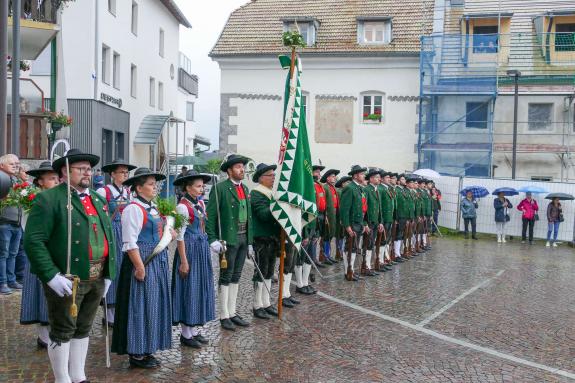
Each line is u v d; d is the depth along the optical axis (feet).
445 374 22.08
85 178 18.39
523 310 32.99
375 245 44.27
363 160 87.86
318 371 21.83
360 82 87.51
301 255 35.22
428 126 85.76
